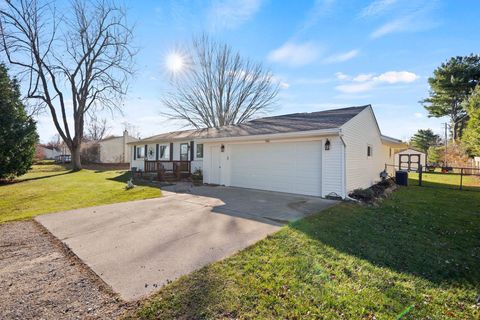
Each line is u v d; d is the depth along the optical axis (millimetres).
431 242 4242
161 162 14516
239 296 2555
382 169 13664
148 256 3598
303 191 8664
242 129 11750
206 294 2598
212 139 11219
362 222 5352
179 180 13438
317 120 9469
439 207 7059
